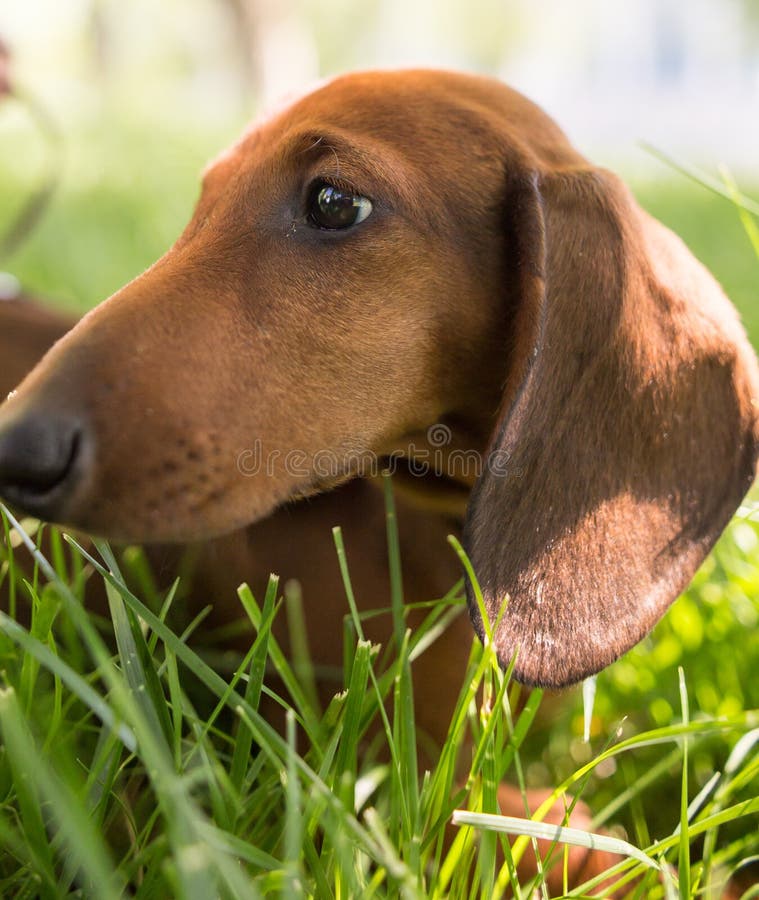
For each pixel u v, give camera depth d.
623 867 0.35
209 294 0.39
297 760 0.33
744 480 0.40
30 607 0.45
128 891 0.36
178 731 0.34
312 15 5.50
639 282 0.40
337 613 0.42
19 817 0.35
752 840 0.39
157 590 0.44
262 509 0.38
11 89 0.76
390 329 0.40
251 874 0.34
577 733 0.49
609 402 0.39
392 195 0.40
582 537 0.39
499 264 0.41
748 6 5.77
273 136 0.42
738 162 2.36
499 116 0.43
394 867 0.30
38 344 0.50
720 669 0.49
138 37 5.32
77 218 1.27
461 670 0.43
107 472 0.36
